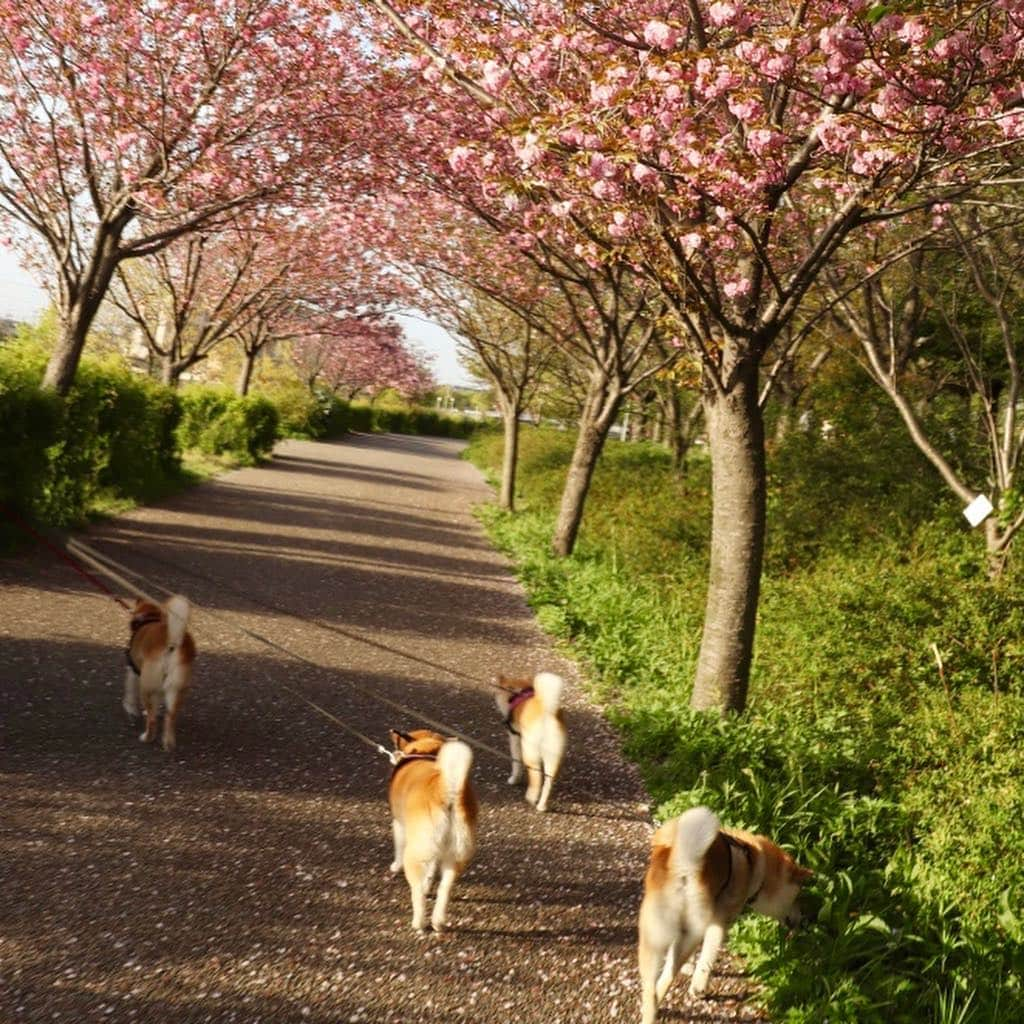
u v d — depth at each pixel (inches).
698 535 706.2
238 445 1242.0
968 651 420.5
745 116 296.0
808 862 243.0
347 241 871.7
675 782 299.4
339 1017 171.2
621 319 753.0
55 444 559.5
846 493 692.7
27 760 262.4
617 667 433.1
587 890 229.9
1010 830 265.7
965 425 722.2
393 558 684.7
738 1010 187.3
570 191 349.1
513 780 295.0
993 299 515.8
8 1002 162.7
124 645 382.0
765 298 386.9
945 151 311.9
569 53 359.6
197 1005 169.0
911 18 263.9
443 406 4483.3
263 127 581.0
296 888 214.2
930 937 213.5
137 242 597.9
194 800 252.2
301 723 323.3
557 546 722.8
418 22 396.5
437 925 203.2
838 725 358.9
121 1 536.1
